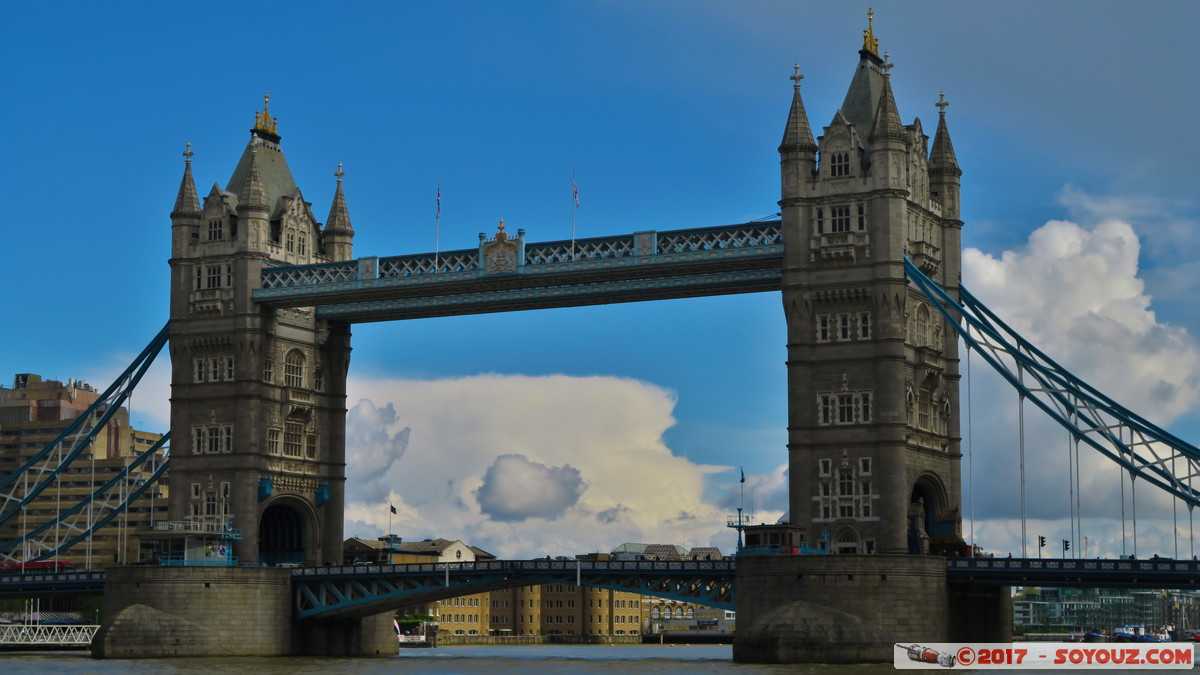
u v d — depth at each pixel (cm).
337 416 16638
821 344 13500
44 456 17488
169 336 16225
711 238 14025
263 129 16812
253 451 15675
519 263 14625
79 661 14225
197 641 14738
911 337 13575
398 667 13350
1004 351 13300
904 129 13725
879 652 12344
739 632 12812
